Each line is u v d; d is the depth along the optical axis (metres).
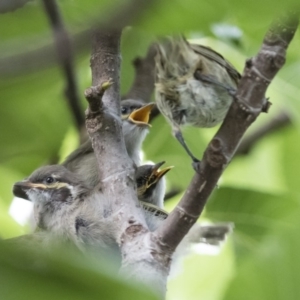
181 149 12.13
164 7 2.83
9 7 4.00
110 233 8.11
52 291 2.44
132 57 11.15
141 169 11.17
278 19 3.30
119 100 7.30
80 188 9.66
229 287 8.85
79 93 9.70
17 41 3.16
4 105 4.73
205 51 8.24
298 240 8.75
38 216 9.62
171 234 5.88
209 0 2.91
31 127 5.74
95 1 2.83
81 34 2.97
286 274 8.69
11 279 2.43
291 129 11.70
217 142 5.60
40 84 5.35
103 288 2.49
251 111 5.53
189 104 8.23
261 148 12.43
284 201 8.83
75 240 8.50
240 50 8.80
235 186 8.79
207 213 8.88
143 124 11.88
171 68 8.02
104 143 6.99
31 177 10.02
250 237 8.92
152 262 5.80
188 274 12.87
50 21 4.25
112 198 6.69
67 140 11.84
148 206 9.16
